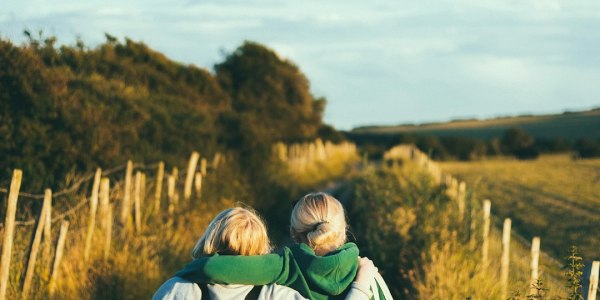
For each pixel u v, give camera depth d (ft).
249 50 138.62
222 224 11.80
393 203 51.06
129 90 59.31
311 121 147.54
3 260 24.97
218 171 61.31
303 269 11.48
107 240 33.19
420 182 58.13
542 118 460.14
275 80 136.87
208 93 96.32
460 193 49.70
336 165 143.74
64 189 40.91
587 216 78.43
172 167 56.54
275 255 11.58
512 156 274.98
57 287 28.43
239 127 73.05
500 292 29.96
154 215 42.78
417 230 39.70
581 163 206.69
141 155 53.42
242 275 11.26
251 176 70.13
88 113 48.49
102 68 74.64
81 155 47.26
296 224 12.15
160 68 90.68
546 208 87.40
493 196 102.68
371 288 11.93
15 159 43.47
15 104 45.80
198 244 12.00
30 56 47.37
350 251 11.80
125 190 39.04
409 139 257.96
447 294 29.66
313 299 11.46
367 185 65.31
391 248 38.45
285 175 80.84
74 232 33.24
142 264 32.91
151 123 58.59
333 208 12.13
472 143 270.46
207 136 66.54
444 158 260.42
